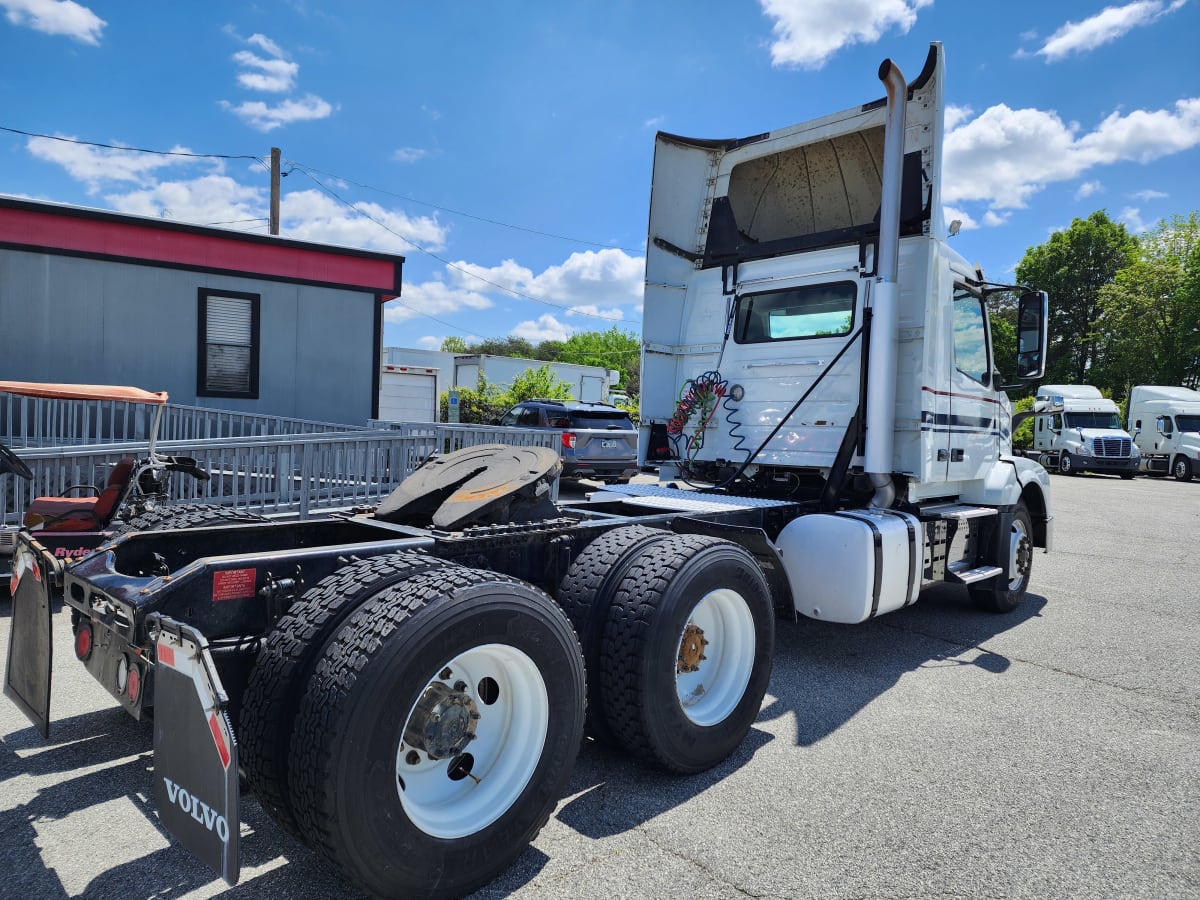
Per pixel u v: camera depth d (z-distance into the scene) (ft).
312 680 6.94
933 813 9.50
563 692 8.40
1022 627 18.81
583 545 11.41
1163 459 82.84
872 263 16.33
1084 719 12.79
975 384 18.62
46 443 31.24
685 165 19.29
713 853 8.49
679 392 20.01
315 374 36.86
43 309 30.99
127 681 7.93
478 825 7.64
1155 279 119.44
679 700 10.02
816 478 17.71
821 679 14.64
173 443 21.35
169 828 6.91
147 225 32.60
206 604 7.87
